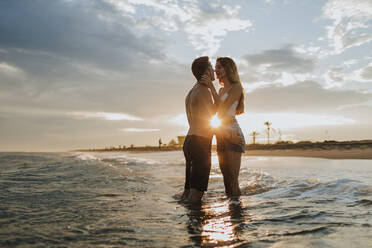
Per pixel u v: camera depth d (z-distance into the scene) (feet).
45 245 4.81
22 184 13.97
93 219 6.77
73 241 5.05
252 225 6.01
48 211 7.68
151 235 5.42
